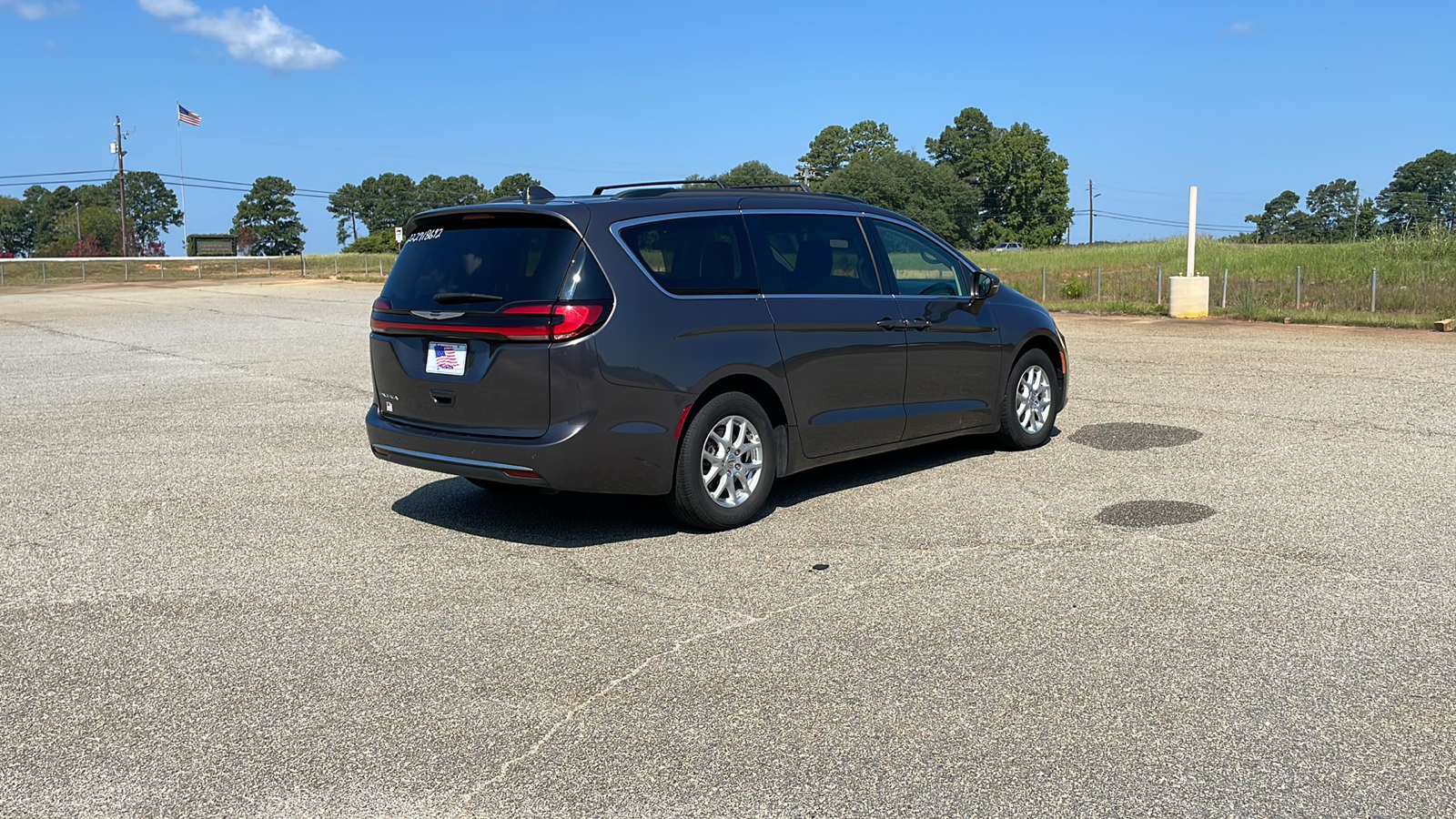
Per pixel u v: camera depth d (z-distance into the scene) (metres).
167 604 4.67
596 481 5.24
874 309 6.38
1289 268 28.42
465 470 5.46
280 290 41.41
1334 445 7.42
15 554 5.46
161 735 3.43
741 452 5.73
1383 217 134.00
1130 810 2.88
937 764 3.14
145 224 161.00
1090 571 4.83
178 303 32.47
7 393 11.60
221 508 6.34
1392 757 3.13
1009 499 6.16
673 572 4.98
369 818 2.93
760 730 3.38
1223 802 2.91
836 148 137.00
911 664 3.85
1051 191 116.19
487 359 5.33
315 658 4.04
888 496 6.29
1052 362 7.77
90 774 3.19
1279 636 4.03
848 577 4.84
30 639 4.29
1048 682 3.68
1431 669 3.71
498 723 3.48
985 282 7.11
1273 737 3.26
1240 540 5.25
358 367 13.52
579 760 3.22
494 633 4.25
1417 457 6.99
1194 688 3.61
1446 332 15.24
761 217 6.04
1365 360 12.04
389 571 5.07
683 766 3.17
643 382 5.29
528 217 5.38
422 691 3.73
